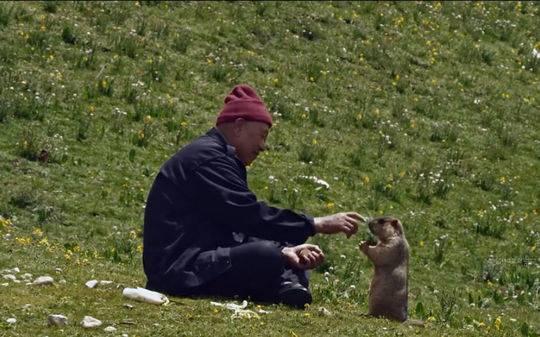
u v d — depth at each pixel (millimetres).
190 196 10141
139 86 21672
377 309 10266
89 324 8656
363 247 10320
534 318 15195
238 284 10078
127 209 17125
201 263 10023
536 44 29859
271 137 21219
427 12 30094
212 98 22172
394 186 20578
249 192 10148
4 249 11930
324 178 20234
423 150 22703
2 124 18750
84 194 17203
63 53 22109
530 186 22234
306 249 10070
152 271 10125
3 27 22500
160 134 20047
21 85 20281
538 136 24797
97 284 10188
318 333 9117
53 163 17969
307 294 10102
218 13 26156
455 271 17906
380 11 29047
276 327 9109
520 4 32594
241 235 10234
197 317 9180
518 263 18734
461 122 24578
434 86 26000
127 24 24344
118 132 19672
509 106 26047
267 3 27391
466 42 28875
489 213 20516
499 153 23312
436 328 10086
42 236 15211
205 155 10188
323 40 26516
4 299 9234
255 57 24547
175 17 25422
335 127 22547
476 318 13914
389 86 25312
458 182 21656
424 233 19109
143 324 8859
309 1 28422
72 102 20250
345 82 24750
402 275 10281
